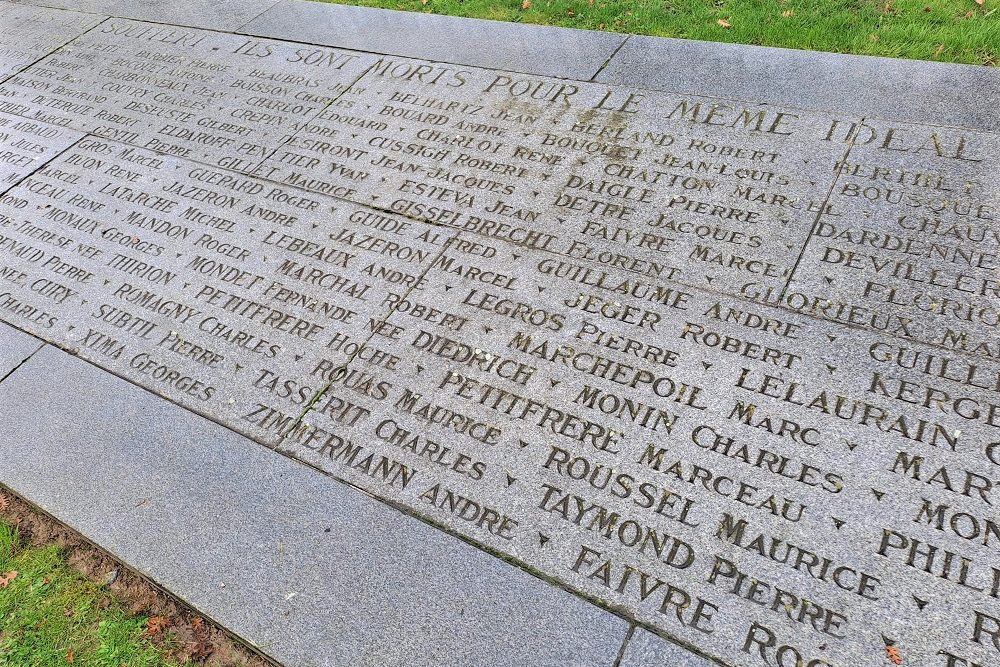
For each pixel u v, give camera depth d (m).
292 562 1.43
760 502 1.35
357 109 2.45
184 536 1.50
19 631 1.46
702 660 1.21
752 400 1.49
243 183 2.27
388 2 3.05
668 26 2.59
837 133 1.98
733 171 1.95
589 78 2.35
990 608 1.19
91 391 1.80
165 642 1.41
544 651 1.26
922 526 1.29
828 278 1.67
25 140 2.63
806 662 1.18
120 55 3.00
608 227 1.89
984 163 1.82
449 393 1.62
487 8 2.88
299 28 2.92
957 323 1.54
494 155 2.17
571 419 1.53
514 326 1.72
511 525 1.41
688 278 1.73
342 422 1.63
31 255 2.20
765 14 2.54
